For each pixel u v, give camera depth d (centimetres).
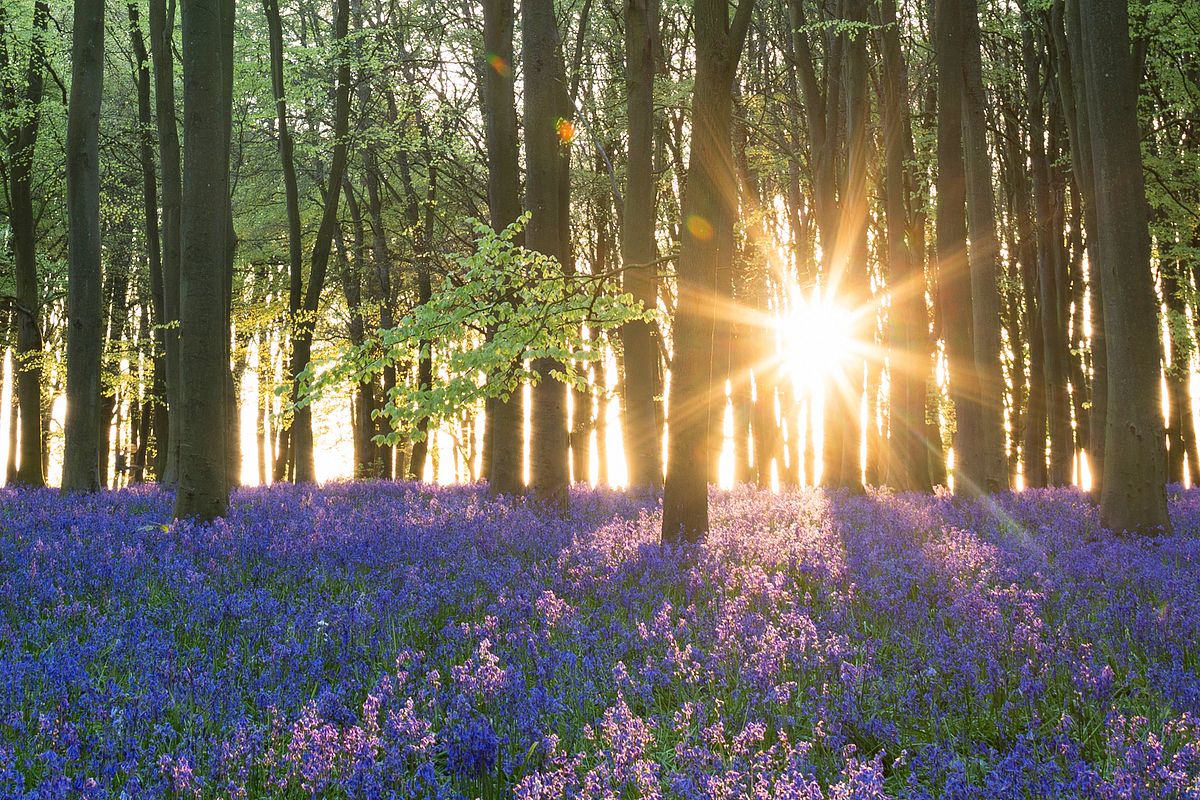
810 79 2433
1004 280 3384
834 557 988
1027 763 419
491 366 1113
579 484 2445
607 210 3366
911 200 3152
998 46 3269
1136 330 1311
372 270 3525
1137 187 1320
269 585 869
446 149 3184
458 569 938
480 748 440
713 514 1479
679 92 2761
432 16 3216
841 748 466
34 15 2564
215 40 1330
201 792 410
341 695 525
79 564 923
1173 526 1365
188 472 1272
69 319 1920
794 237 3484
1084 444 3506
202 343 1289
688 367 1157
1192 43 2269
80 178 1917
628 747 429
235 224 3666
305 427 2678
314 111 3044
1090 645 627
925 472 2297
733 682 566
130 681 559
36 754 446
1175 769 416
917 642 652
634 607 765
